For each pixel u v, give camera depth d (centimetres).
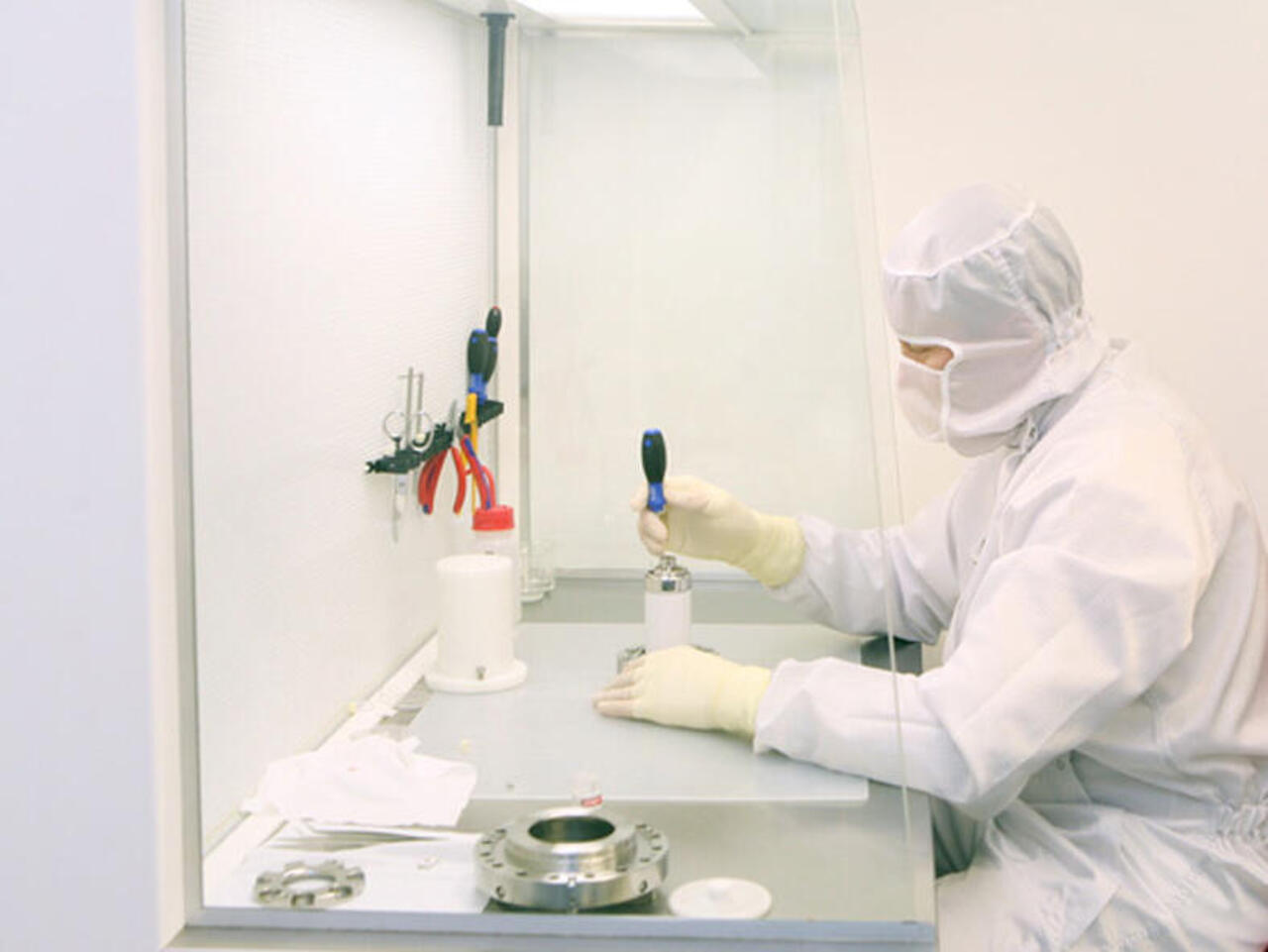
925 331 154
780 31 163
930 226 152
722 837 107
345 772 116
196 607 100
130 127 90
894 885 100
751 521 168
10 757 96
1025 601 132
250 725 112
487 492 183
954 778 126
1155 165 221
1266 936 137
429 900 98
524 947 96
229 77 107
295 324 124
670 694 132
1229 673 143
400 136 155
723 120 175
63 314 92
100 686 95
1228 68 217
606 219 183
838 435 152
